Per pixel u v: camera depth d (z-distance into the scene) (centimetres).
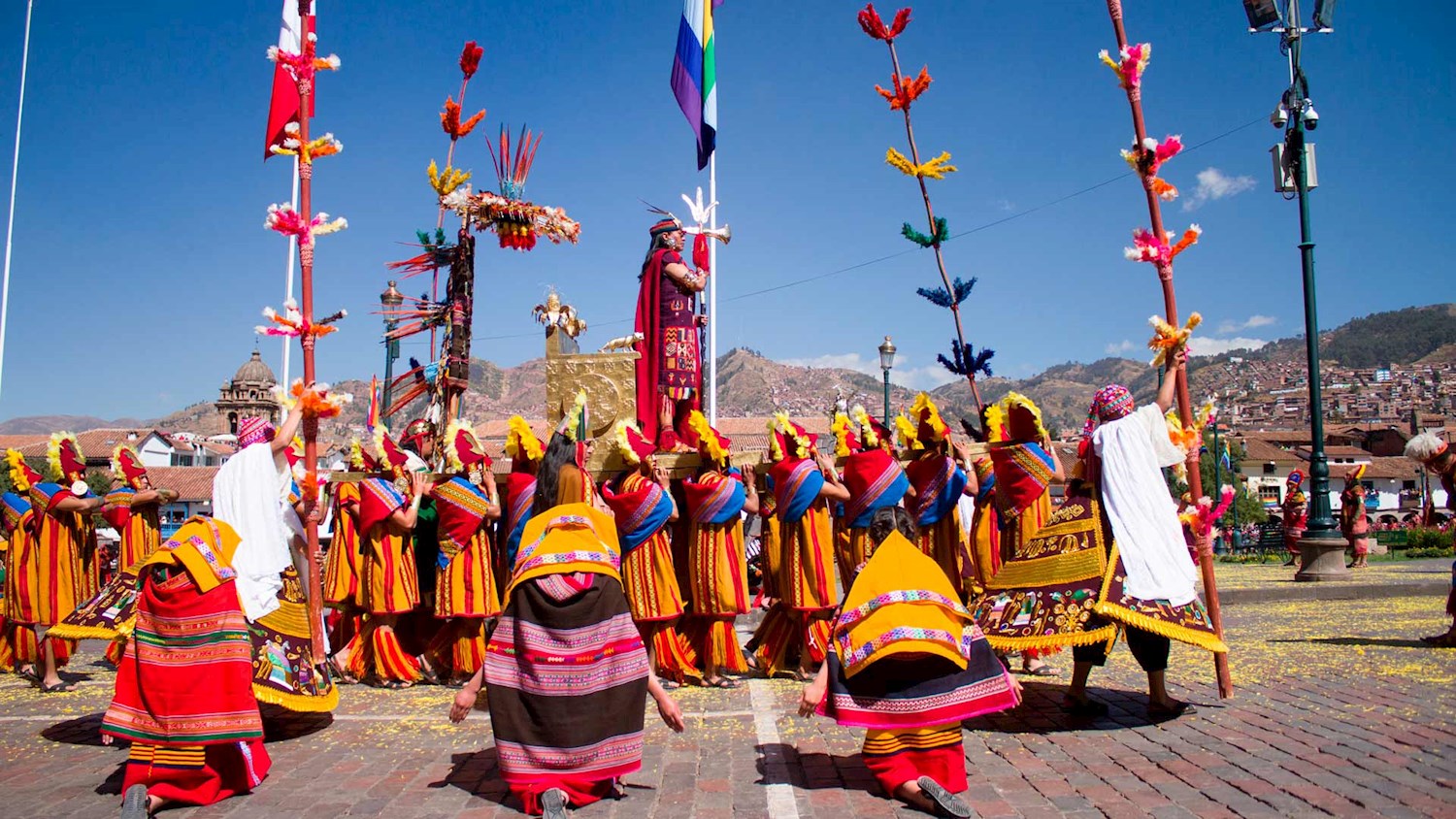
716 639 859
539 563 523
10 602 912
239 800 543
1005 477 814
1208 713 661
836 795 519
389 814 509
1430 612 1252
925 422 866
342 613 1005
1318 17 1452
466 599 893
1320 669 805
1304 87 1530
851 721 505
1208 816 455
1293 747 561
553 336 1013
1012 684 522
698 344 1129
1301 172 1594
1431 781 486
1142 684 785
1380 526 4084
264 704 744
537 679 511
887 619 504
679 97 1461
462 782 567
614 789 523
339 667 935
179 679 535
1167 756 562
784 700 788
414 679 912
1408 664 812
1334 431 11675
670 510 863
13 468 931
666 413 1072
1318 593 1512
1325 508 1700
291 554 679
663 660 867
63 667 1016
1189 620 634
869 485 866
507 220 1121
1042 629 647
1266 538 2858
